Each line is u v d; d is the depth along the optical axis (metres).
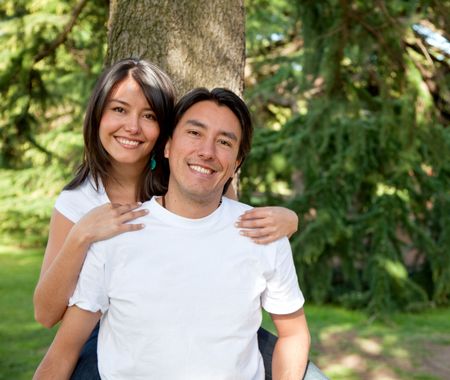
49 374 1.69
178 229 1.66
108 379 1.65
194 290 1.62
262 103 9.05
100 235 1.63
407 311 6.81
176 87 2.22
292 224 1.76
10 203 10.99
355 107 5.27
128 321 1.62
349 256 6.95
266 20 9.31
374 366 5.12
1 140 5.52
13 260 11.09
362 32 4.71
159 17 2.22
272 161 6.88
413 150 5.09
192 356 1.61
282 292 1.75
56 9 5.57
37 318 1.76
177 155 1.66
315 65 5.43
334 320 6.60
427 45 5.50
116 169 2.01
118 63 1.90
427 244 6.81
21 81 5.16
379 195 7.05
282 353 1.79
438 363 5.20
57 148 10.17
